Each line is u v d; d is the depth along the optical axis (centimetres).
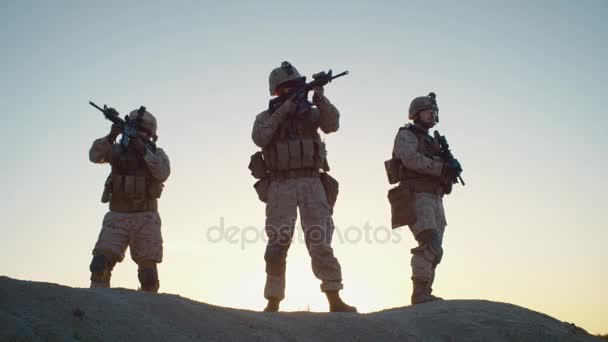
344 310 793
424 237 872
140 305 609
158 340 555
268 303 801
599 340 760
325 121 835
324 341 643
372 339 661
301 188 820
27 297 559
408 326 709
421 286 862
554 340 721
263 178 840
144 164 887
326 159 849
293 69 852
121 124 891
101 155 896
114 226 873
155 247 880
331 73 821
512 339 712
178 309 620
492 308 775
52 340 509
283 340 619
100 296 600
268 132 817
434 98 927
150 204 889
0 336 493
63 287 595
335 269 805
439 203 902
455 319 733
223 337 594
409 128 909
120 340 538
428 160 883
